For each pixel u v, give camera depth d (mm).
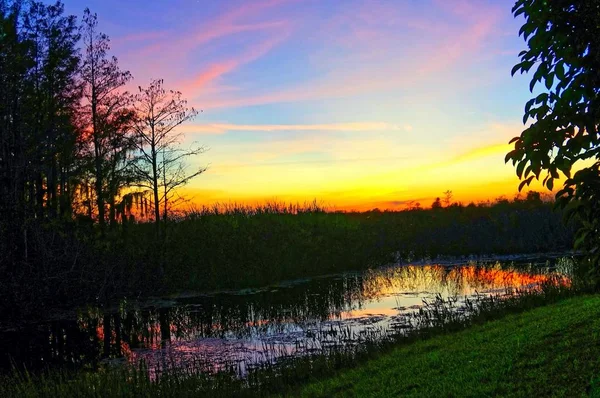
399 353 10398
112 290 26047
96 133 30312
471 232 44250
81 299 25062
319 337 15219
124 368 12805
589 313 9125
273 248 37000
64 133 29000
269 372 11297
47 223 26516
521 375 6992
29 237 25734
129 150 30438
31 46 28406
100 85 30516
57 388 10781
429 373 8156
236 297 26219
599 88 3250
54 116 29312
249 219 41844
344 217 48094
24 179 27109
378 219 49938
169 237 32062
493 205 51656
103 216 29984
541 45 3486
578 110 3285
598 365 6582
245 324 19000
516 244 41156
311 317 19094
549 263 31656
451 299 20000
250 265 33062
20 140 26828
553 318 9680
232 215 41156
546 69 3451
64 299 24672
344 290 25969
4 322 21422
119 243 29297
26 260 24516
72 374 12359
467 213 50656
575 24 3283
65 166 30422
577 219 3555
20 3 29250
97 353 16297
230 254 34438
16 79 27109
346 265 36188
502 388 6703
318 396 8547
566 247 40188
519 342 8414
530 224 42812
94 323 21578
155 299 26797
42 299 22938
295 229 42094
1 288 21469
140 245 30469
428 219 50219
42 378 11492
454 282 25641
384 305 20594
